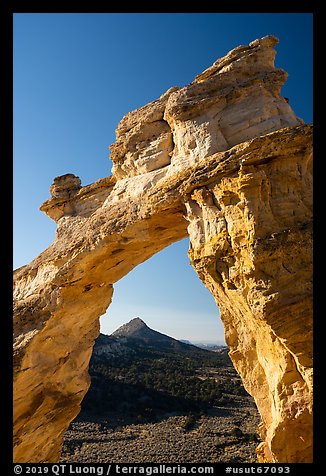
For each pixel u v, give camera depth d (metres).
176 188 14.16
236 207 12.05
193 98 14.99
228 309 13.46
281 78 14.33
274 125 13.72
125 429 48.19
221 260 12.41
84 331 19.28
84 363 19.44
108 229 16.41
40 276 18.56
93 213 18.89
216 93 14.76
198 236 13.26
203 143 14.30
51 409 17.95
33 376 16.69
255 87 14.24
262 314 10.55
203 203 13.13
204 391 68.62
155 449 39.03
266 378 12.63
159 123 17.20
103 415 54.69
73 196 20.80
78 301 18.06
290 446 10.75
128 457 36.41
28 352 16.47
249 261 11.33
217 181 12.85
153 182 16.03
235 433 43.91
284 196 11.73
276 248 10.91
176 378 78.88
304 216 11.48
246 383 13.23
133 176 17.56
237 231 11.94
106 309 19.89
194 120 14.84
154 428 48.50
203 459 35.34
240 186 11.80
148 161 16.77
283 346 10.86
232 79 14.84
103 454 37.66
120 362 95.06
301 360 10.09
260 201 11.62
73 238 18.19
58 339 17.89
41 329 16.97
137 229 15.98
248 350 13.16
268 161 12.09
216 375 89.19
